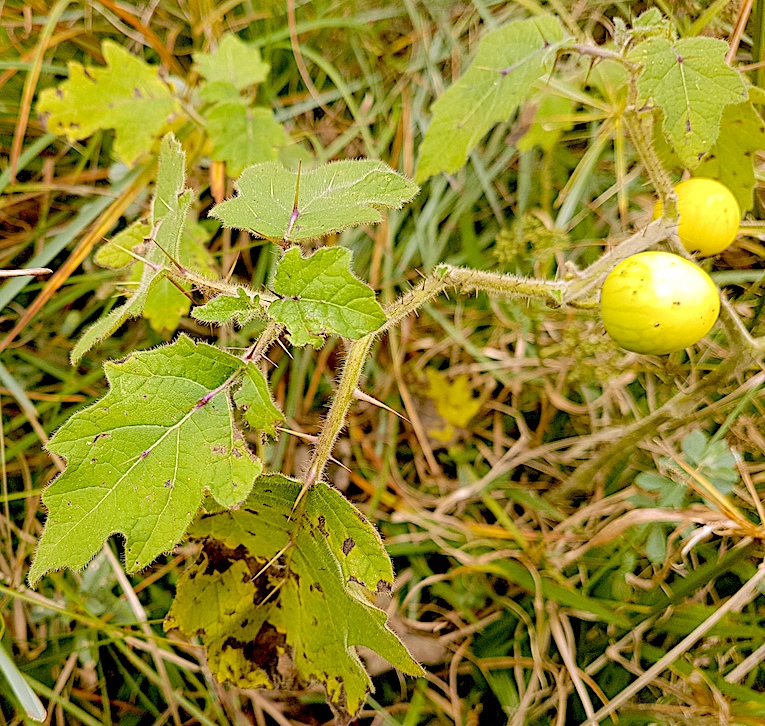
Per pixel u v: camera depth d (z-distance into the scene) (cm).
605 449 25
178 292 26
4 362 29
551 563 26
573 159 31
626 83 21
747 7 25
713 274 27
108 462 13
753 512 25
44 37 27
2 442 26
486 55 19
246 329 31
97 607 26
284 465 30
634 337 16
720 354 26
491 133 32
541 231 27
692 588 23
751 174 20
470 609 26
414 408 31
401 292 33
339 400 16
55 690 25
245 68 29
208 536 16
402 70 34
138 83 28
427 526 28
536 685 25
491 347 31
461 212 32
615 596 25
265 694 25
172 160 17
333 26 34
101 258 21
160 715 25
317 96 34
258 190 17
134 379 14
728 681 22
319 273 14
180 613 17
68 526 13
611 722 23
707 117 17
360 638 16
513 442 31
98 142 31
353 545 15
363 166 17
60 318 31
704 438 24
